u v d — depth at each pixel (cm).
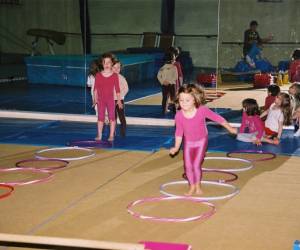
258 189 691
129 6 1559
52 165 820
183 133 663
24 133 1084
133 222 570
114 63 985
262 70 1352
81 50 1603
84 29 1448
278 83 1321
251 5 1347
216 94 1320
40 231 544
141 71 1484
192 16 1438
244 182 723
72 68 1510
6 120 1232
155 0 1510
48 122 1208
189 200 641
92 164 825
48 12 1611
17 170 792
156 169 795
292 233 538
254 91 1359
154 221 571
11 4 1641
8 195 654
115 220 577
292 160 852
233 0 1363
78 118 1220
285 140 1014
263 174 766
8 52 1648
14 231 544
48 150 921
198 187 666
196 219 567
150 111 1268
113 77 976
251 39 1352
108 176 756
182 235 532
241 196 661
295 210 608
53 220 577
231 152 902
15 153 909
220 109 1234
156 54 1482
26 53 1639
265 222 570
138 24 1557
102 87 977
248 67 1360
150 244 454
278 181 728
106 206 624
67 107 1316
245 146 963
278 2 1319
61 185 712
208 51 1414
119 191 684
